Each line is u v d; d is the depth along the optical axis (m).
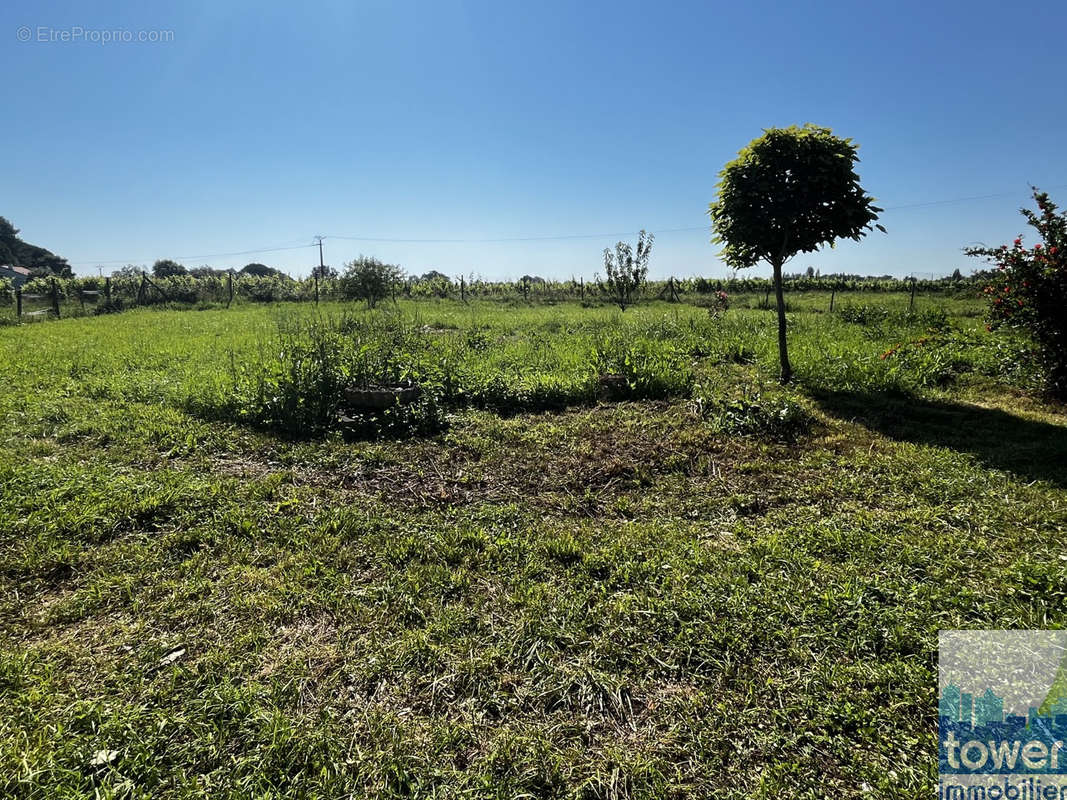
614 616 2.69
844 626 2.54
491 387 6.52
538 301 26.42
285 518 3.68
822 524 3.54
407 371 6.34
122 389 6.71
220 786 1.83
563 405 6.38
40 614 2.74
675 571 3.04
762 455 4.82
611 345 8.52
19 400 6.27
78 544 3.30
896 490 4.02
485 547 3.36
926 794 1.78
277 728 2.03
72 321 16.59
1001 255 6.62
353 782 1.85
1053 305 6.14
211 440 5.11
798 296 25.08
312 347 6.95
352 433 5.39
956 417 5.72
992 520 3.49
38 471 4.19
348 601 2.82
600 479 4.41
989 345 8.29
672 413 5.95
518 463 4.71
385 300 24.81
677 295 27.17
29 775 1.82
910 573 2.96
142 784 1.84
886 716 2.07
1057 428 5.25
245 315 18.22
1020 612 2.59
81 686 2.28
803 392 6.76
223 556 3.23
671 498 4.08
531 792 1.85
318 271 30.52
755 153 6.80
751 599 2.76
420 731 2.07
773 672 2.31
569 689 2.27
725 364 8.47
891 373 6.98
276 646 2.52
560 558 3.26
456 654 2.45
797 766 1.90
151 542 3.37
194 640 2.55
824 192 6.56
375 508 3.88
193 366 8.30
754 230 6.89
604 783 1.86
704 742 2.00
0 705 2.16
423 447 5.04
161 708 2.15
